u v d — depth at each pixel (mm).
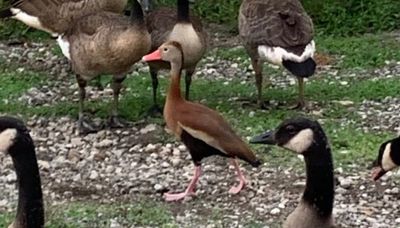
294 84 15219
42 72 16141
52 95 14836
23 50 17422
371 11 18844
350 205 10453
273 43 13266
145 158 12031
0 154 12039
